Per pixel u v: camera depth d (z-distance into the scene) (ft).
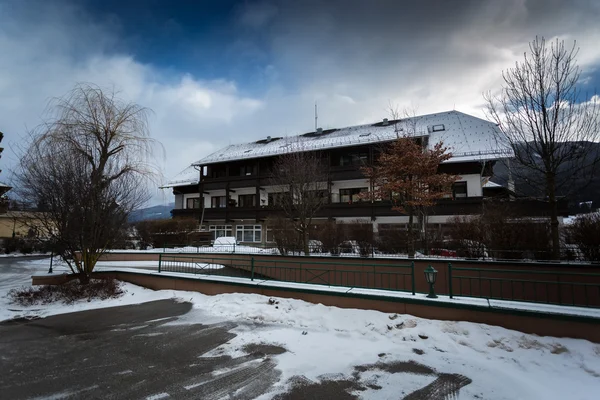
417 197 43.50
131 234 68.03
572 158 32.81
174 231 80.53
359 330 18.48
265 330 19.52
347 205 77.10
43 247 35.96
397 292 21.29
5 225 95.81
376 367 14.28
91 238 32.99
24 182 32.22
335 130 102.99
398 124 72.79
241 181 94.99
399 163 44.73
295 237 56.24
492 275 33.60
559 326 15.66
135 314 24.03
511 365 14.03
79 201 32.17
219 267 48.39
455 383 12.71
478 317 17.47
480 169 68.49
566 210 50.06
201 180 102.32
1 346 17.80
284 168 61.62
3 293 32.94
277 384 12.98
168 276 31.81
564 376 12.98
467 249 42.27
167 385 13.00
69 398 12.08
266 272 49.49
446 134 77.66
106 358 15.88
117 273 36.29
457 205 66.33
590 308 16.49
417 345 16.29
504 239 39.63
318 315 20.79
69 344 17.99
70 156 33.47
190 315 23.39
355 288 23.18
